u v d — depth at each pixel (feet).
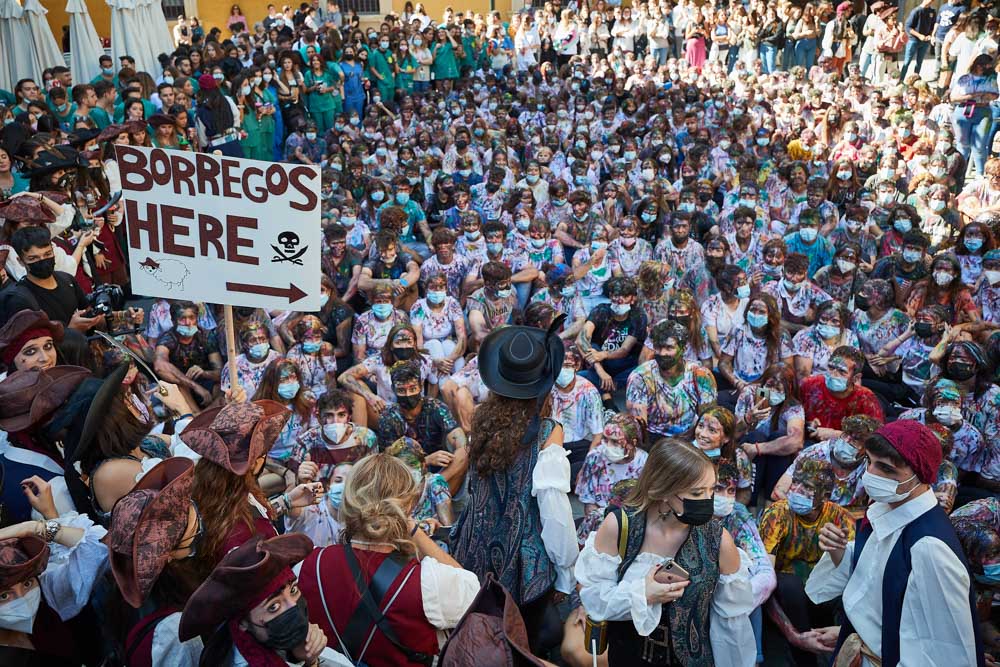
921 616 10.25
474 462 12.17
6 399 11.46
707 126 52.54
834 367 19.33
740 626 10.54
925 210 33.88
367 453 17.21
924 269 27.68
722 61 74.59
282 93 55.06
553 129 50.01
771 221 36.22
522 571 11.71
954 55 50.67
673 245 29.71
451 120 55.62
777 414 19.84
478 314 25.84
